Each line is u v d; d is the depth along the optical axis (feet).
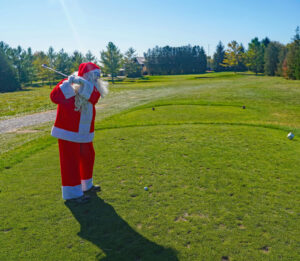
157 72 331.36
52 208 13.42
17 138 32.78
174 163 19.53
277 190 15.07
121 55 235.81
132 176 17.28
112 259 9.70
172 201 13.88
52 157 22.00
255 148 22.99
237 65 309.42
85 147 14.47
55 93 12.96
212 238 10.79
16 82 203.21
